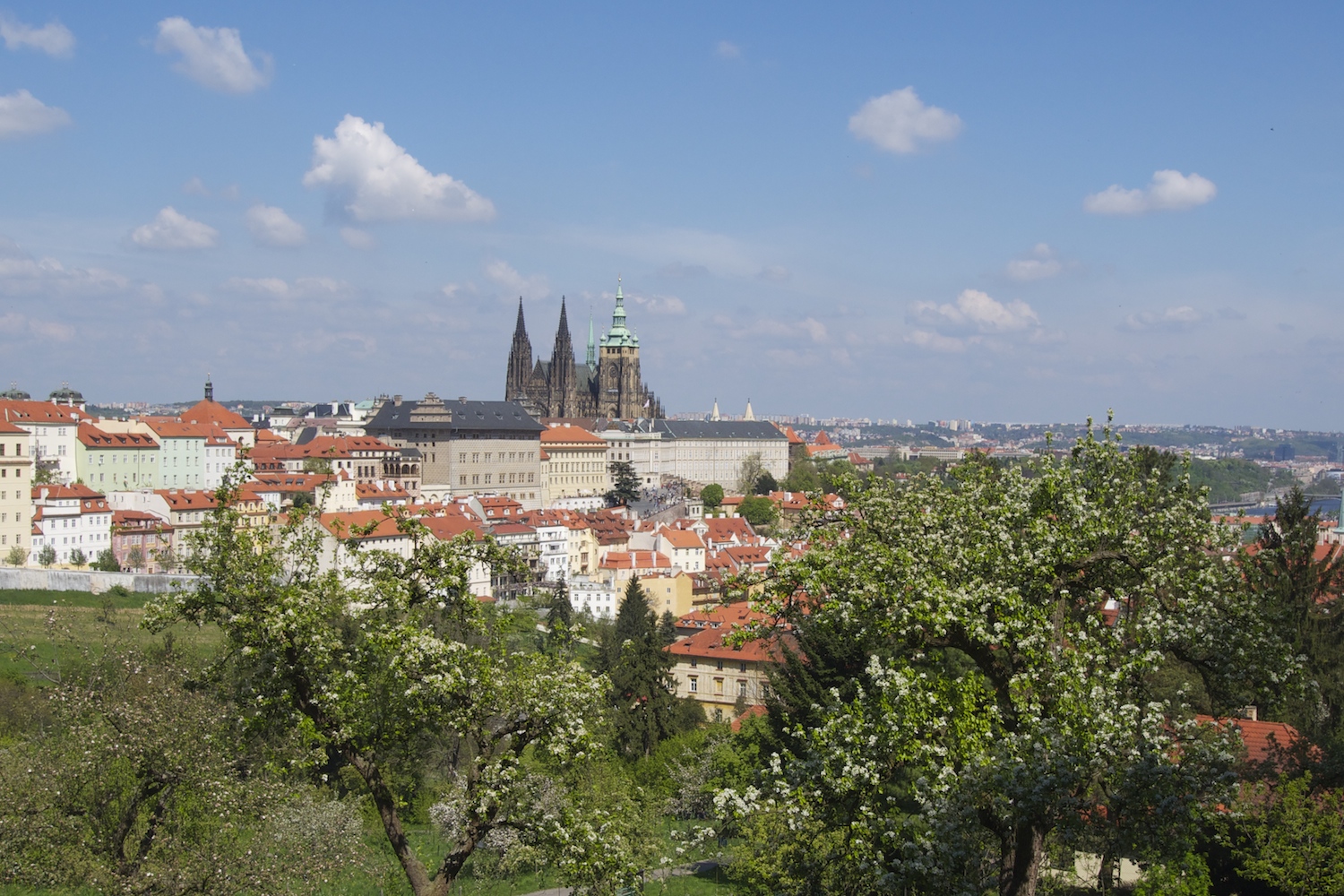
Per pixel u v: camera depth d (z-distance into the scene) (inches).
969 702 1589.6
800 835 1833.2
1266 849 1830.7
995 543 1760.6
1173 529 1815.9
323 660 1755.7
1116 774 1612.9
